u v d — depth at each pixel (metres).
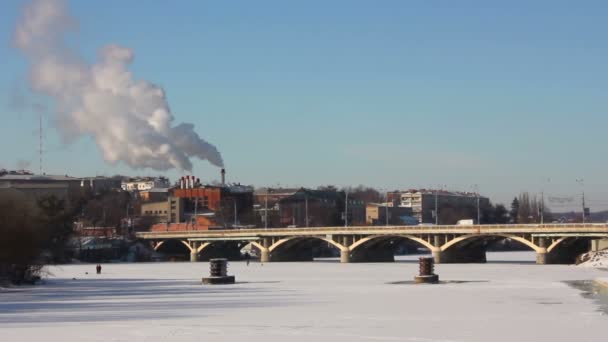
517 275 136.75
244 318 63.47
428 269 118.75
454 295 90.38
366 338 50.44
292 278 136.62
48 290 105.44
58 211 192.38
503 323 59.12
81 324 59.06
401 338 50.50
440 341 49.06
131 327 56.66
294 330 54.84
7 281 116.81
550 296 88.06
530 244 186.25
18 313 69.06
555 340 49.19
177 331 54.19
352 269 174.25
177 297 89.69
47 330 55.12
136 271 178.38
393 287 107.88
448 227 199.00
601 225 170.62
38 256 122.94
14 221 115.69
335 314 67.06
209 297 89.44
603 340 49.06
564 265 176.38
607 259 169.12
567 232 177.25
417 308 73.25
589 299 83.50
